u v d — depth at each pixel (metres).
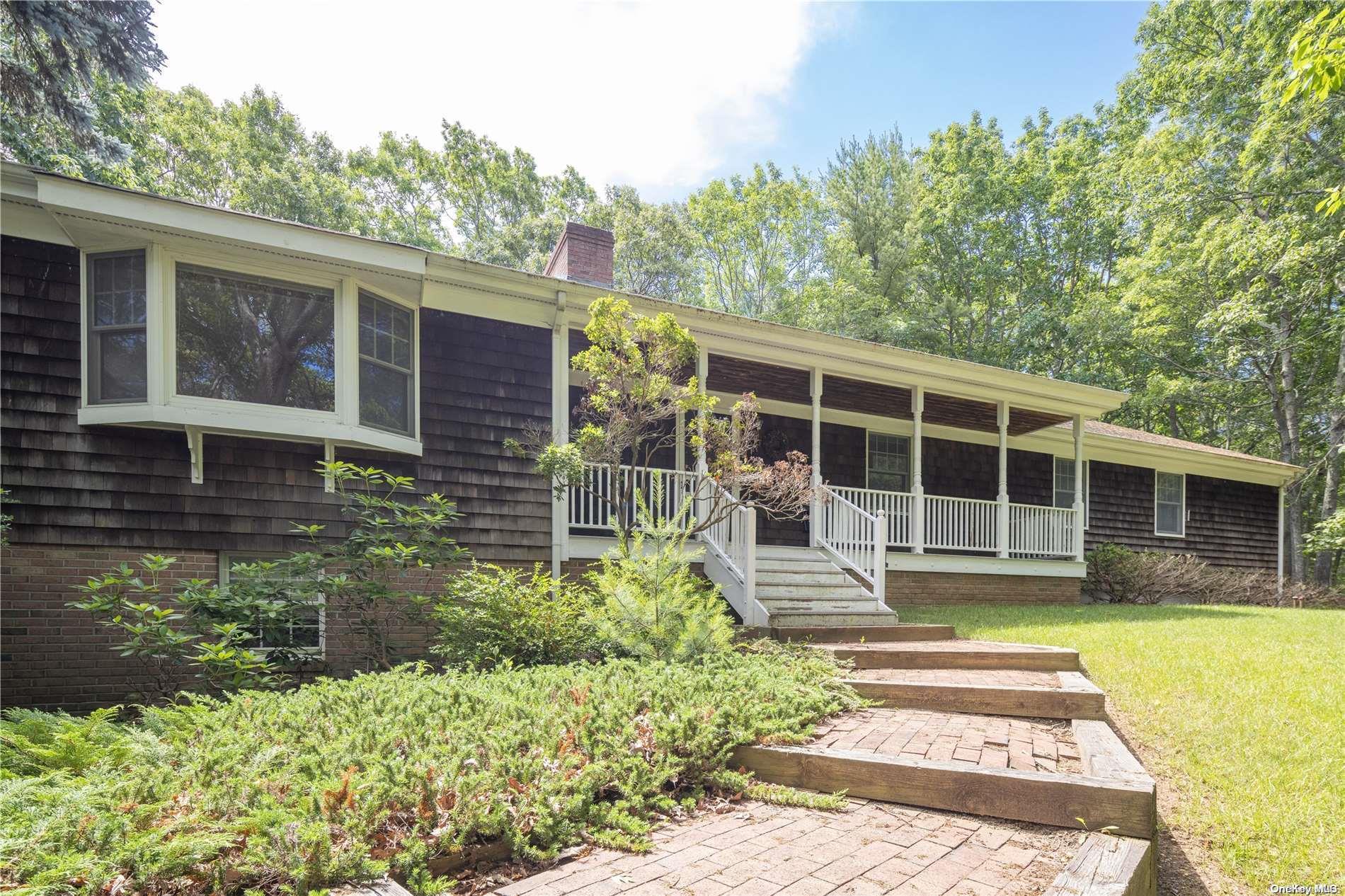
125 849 2.06
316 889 2.12
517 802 2.78
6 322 5.79
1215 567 16.11
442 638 6.17
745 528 7.70
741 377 10.98
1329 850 3.05
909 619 8.93
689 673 4.73
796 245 28.62
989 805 3.16
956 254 25.80
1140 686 5.38
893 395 11.89
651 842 2.86
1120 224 24.58
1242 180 17.66
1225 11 18.75
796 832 3.01
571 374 9.77
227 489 6.45
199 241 6.07
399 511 6.52
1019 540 12.45
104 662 5.93
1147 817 2.83
